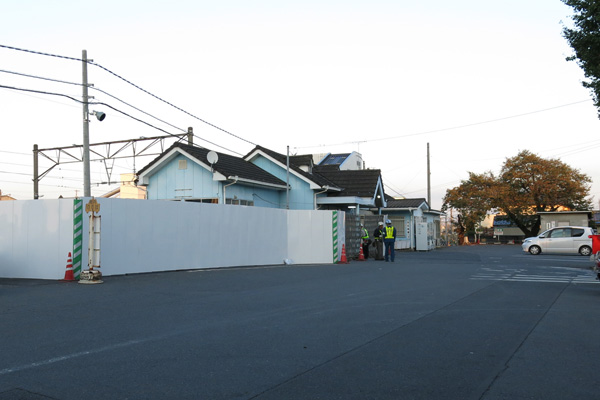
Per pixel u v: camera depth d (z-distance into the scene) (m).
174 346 6.77
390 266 19.98
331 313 9.30
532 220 55.38
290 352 6.54
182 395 4.90
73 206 14.15
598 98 15.38
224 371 5.69
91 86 18.44
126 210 15.14
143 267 15.61
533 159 52.81
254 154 29.52
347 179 31.47
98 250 13.40
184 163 24.98
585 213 39.12
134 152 27.28
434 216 46.34
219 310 9.48
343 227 22.56
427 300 11.00
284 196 28.70
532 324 8.52
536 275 16.83
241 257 19.06
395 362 6.16
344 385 5.27
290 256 21.08
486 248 43.97
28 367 5.76
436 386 5.28
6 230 14.84
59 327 7.86
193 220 17.30
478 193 54.44
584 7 14.55
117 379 5.36
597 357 6.48
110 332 7.55
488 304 10.58
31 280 14.05
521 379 5.55
